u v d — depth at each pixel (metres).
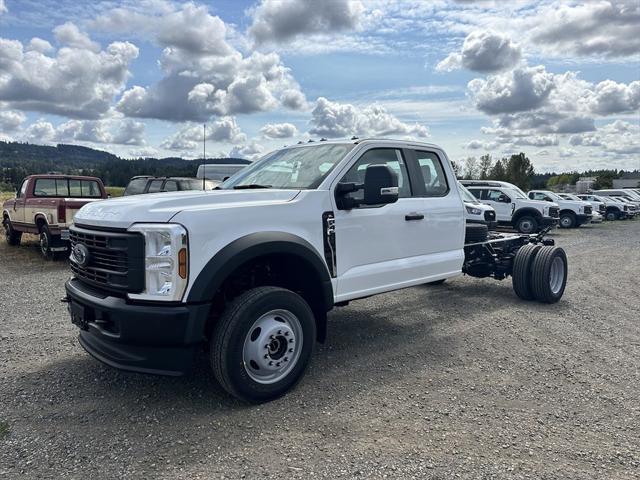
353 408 3.65
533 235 8.38
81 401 3.74
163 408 3.63
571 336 5.57
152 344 3.37
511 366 4.59
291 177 4.75
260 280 4.20
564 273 7.36
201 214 3.51
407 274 5.17
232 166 17.88
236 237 3.64
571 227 25.52
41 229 11.10
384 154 5.13
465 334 5.60
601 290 8.44
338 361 4.66
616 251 14.77
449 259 5.73
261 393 3.66
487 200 21.36
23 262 10.76
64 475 2.77
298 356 3.91
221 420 3.44
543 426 3.41
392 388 4.03
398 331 5.70
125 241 3.46
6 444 3.11
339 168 4.57
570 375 4.38
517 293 7.32
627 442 3.20
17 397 3.80
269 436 3.23
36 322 5.94
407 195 5.31
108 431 3.28
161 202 3.61
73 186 12.45
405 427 3.36
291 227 4.02
